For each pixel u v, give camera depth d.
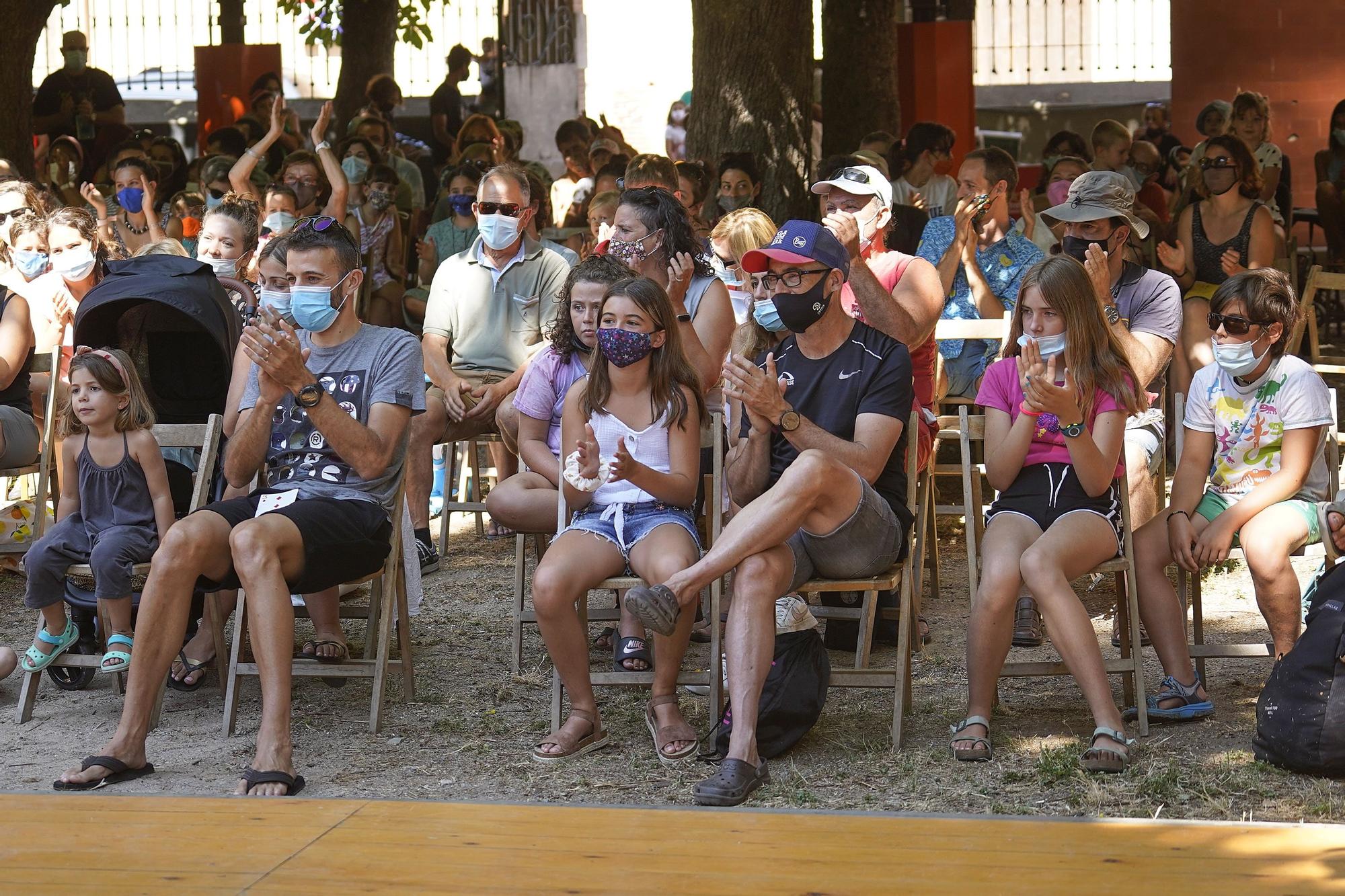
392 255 11.50
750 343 5.80
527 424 6.13
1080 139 13.85
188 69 27.02
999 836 3.54
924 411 6.46
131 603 5.74
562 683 5.26
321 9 20.16
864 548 5.01
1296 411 5.57
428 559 7.93
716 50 11.70
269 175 13.69
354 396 5.52
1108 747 4.82
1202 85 19.09
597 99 29.52
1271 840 3.46
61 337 7.57
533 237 7.94
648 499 5.30
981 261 7.89
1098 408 5.25
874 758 5.06
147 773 5.01
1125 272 6.70
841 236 5.91
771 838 3.57
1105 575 7.46
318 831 3.68
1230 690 5.71
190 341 6.40
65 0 12.95
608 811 3.77
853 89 15.57
